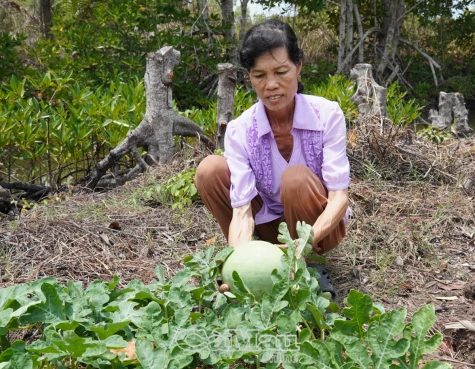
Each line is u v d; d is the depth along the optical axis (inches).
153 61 235.1
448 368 87.7
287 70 114.1
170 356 92.9
